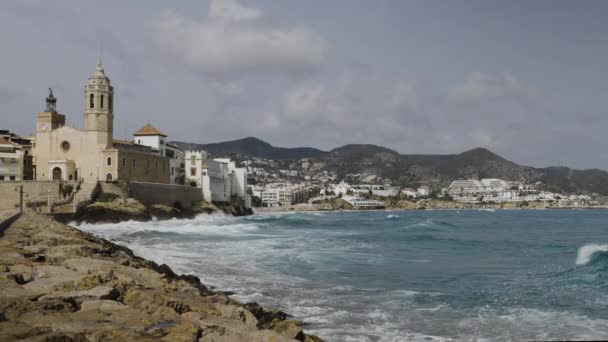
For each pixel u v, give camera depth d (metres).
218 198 169.25
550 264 47.84
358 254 55.81
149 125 149.75
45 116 121.19
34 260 29.95
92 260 30.11
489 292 33.50
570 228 123.81
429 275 41.06
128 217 106.75
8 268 25.42
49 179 118.19
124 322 16.95
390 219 175.00
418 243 72.75
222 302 23.86
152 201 122.88
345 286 35.41
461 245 70.12
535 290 34.12
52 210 97.38
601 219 194.38
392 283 37.03
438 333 23.55
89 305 18.80
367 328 24.06
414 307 28.86
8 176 116.31
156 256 49.59
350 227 117.00
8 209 98.94
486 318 26.42
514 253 58.97
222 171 174.50
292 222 138.62
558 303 30.05
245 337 16.78
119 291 21.89
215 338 16.16
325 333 23.00
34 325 15.70
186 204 141.00
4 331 14.66
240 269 42.44
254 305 24.98
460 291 33.81
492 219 191.75
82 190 106.62
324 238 78.50
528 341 22.48
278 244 65.75
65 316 17.16
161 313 18.77
